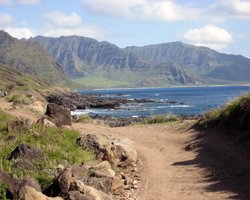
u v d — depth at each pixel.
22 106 39.00
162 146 21.22
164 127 27.81
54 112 24.28
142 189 12.98
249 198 11.30
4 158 13.13
